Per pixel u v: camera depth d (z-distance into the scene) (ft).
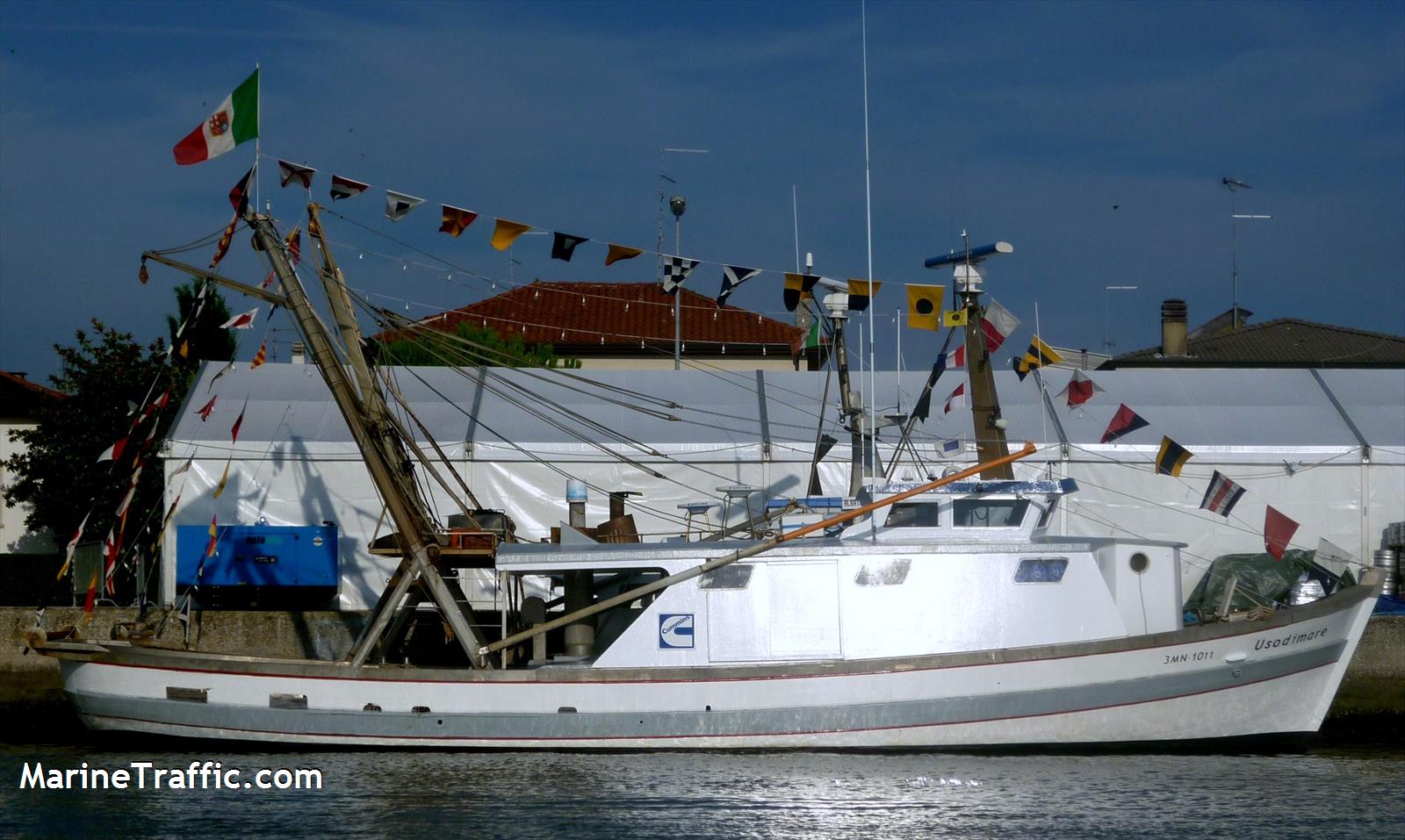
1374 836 51.13
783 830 51.67
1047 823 52.49
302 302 64.34
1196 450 89.51
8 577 112.68
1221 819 53.11
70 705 72.38
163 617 70.38
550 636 68.18
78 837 51.90
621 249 63.46
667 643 61.87
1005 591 61.26
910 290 66.90
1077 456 89.35
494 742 61.93
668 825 52.29
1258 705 61.82
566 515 87.92
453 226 62.18
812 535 65.72
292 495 86.22
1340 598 62.59
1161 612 62.28
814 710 60.75
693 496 88.69
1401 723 72.59
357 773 59.31
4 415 141.59
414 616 67.51
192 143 62.39
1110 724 60.85
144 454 66.28
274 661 63.16
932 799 55.31
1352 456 89.40
